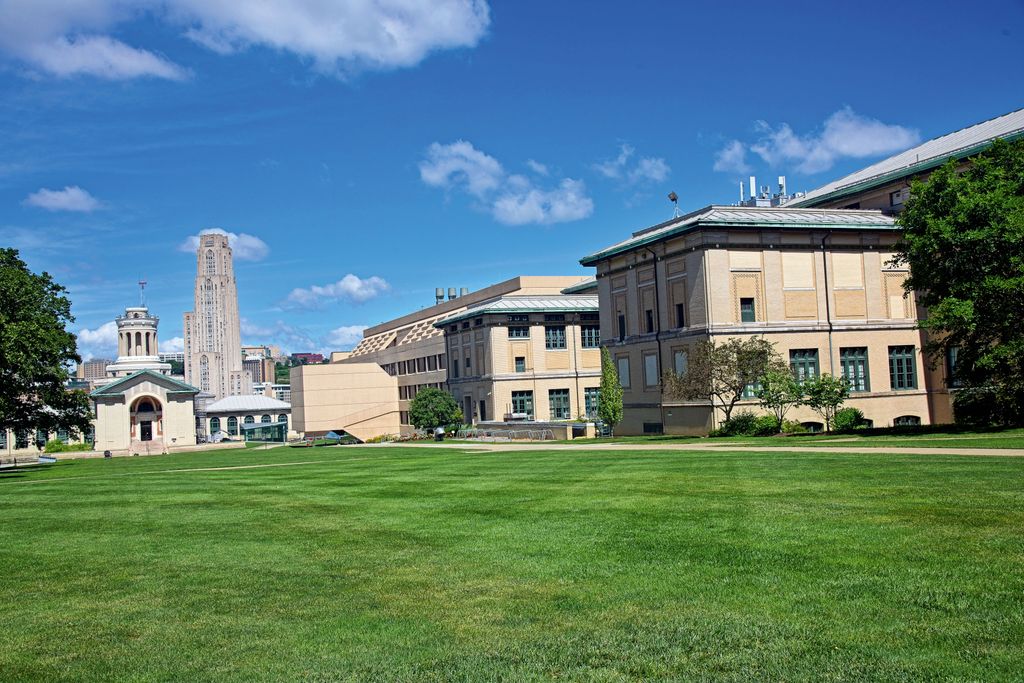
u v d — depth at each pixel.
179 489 27.31
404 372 119.44
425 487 24.86
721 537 14.78
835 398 46.06
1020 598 10.62
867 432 42.31
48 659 10.32
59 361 62.91
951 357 54.88
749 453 32.03
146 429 114.19
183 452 95.56
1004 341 37.59
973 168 41.12
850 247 54.69
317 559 14.98
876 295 55.19
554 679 9.20
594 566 13.45
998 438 32.62
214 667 9.91
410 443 73.06
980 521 14.74
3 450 101.38
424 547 15.58
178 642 10.80
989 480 19.33
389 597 12.39
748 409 50.94
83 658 10.33
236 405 152.75
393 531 17.30
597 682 9.07
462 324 93.69
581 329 88.56
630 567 13.25
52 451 104.94
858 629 9.98
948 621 10.02
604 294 64.25
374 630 10.97
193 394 113.81
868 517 15.65
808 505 17.31
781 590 11.56
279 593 12.84
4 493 28.47
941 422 55.28
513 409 85.19
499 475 27.61
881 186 60.19
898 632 9.81
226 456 64.88
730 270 51.66
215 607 12.23
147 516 20.84
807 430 47.69
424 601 12.11
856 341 54.28
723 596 11.50
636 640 10.15
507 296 93.25
